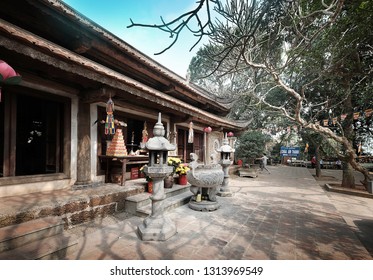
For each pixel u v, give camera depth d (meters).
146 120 6.78
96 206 3.99
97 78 3.64
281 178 11.72
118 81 4.04
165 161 3.74
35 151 4.84
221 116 12.51
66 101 4.51
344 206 5.98
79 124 4.68
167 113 7.43
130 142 6.69
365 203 6.34
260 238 3.50
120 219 4.18
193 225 4.00
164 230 3.37
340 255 2.99
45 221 3.08
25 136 4.83
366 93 7.39
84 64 3.24
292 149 23.61
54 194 3.98
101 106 5.31
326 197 6.77
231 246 3.19
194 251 3.01
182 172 6.36
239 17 2.96
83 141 4.70
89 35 3.99
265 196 6.79
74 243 2.87
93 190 4.48
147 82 6.61
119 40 4.72
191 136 7.49
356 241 3.45
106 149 5.48
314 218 4.60
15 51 2.52
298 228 3.99
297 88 10.49
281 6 2.84
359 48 6.64
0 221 2.78
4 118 3.67
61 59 3.04
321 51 6.30
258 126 18.44
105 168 5.39
